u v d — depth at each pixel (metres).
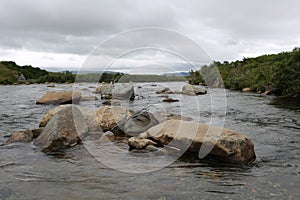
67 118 7.34
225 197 4.05
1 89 36.97
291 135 8.26
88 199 3.97
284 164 5.61
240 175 4.97
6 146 6.80
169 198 4.01
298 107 15.42
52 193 4.16
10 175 4.89
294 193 4.19
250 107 15.44
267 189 4.34
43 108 14.73
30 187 4.38
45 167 5.34
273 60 30.91
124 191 4.25
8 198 3.98
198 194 4.15
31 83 67.56
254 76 31.73
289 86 22.14
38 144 6.84
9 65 98.12
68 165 5.47
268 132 8.70
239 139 5.77
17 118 11.35
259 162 5.74
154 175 4.96
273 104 17.00
